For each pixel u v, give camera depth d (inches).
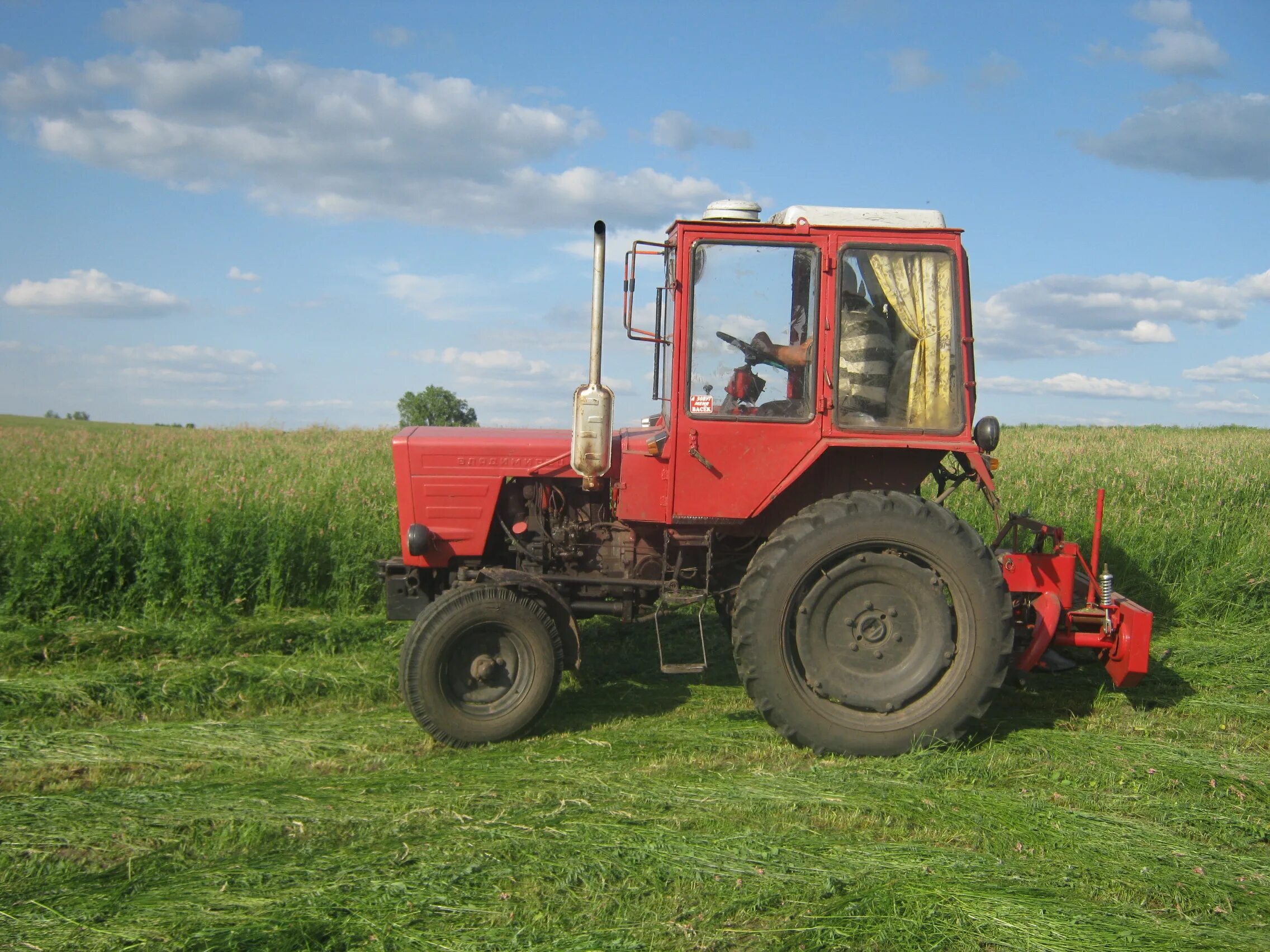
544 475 187.9
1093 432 808.9
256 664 210.2
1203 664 220.8
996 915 108.8
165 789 144.5
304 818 132.1
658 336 182.5
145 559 243.6
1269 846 136.4
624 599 186.4
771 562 164.1
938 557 164.7
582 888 114.2
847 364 168.7
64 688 188.2
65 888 112.3
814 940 103.7
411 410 1094.4
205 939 99.6
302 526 264.5
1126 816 143.3
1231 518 312.7
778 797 143.9
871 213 170.1
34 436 495.2
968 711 167.2
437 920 106.3
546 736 177.8
